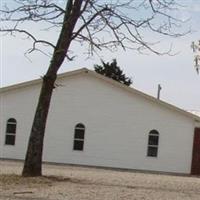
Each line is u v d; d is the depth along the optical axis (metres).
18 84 38.56
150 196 16.92
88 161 38.47
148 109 38.41
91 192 17.00
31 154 21.11
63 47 21.19
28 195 15.80
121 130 38.53
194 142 38.03
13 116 38.91
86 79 38.75
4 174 22.02
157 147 38.25
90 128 38.59
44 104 21.36
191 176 35.44
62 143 38.59
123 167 38.34
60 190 17.16
